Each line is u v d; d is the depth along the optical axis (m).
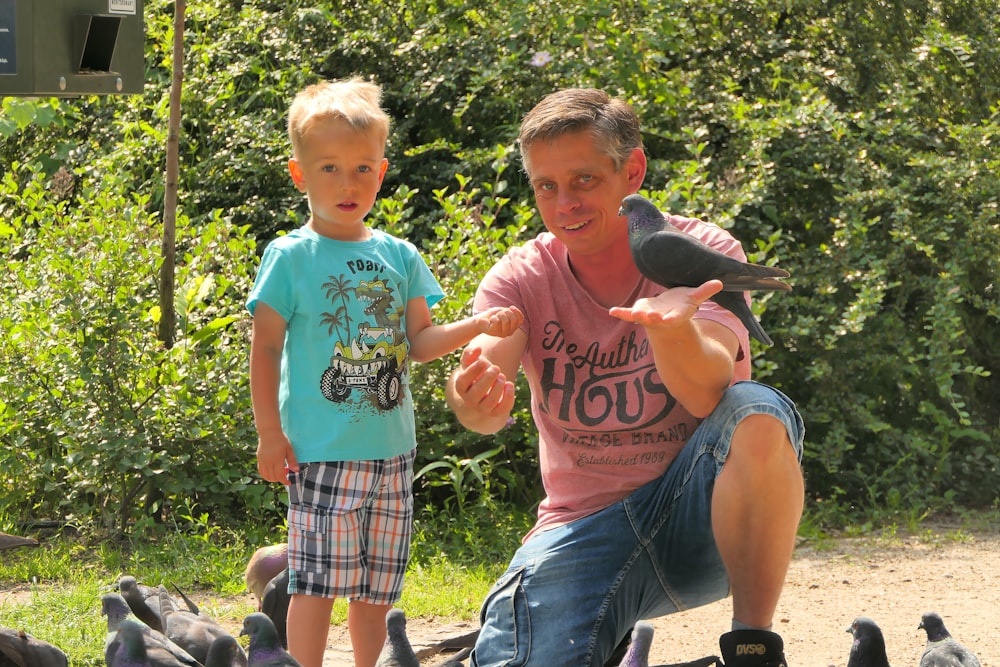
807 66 9.71
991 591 6.12
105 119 9.85
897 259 8.45
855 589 6.21
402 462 4.23
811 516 7.92
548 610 3.65
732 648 3.42
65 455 7.00
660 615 3.91
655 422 3.72
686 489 3.58
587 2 8.87
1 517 6.92
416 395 7.19
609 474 3.79
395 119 9.59
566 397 3.80
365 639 4.21
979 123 10.12
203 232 7.93
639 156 3.74
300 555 4.05
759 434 3.39
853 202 8.53
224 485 6.88
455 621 5.54
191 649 4.27
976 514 8.16
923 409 8.40
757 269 3.36
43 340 6.94
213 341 7.20
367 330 4.15
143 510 6.92
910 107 9.26
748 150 8.60
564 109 3.63
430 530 6.98
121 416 6.82
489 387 3.51
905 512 8.02
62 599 5.50
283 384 4.16
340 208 4.17
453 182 9.09
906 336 8.52
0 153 10.16
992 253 8.72
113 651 3.98
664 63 9.25
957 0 10.65
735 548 3.45
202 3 9.92
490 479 7.48
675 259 3.37
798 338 8.23
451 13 9.55
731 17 9.81
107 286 7.09
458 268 7.41
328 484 4.04
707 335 3.57
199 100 9.38
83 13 4.13
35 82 4.02
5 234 7.96
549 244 3.96
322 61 9.72
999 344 9.15
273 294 4.07
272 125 9.19
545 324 3.86
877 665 4.22
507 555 6.76
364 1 9.96
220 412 6.87
